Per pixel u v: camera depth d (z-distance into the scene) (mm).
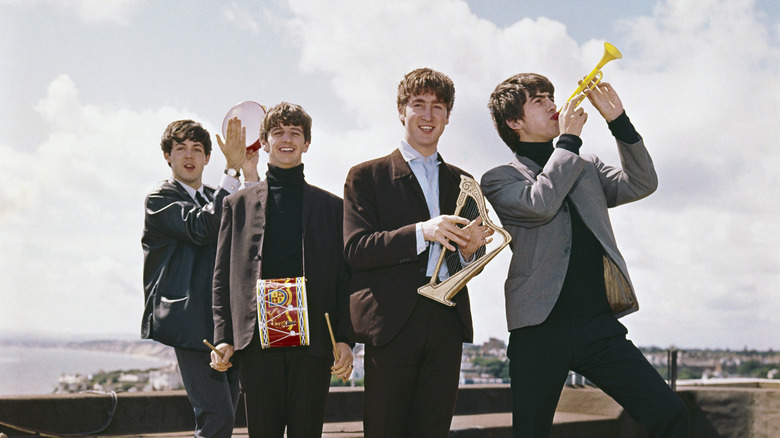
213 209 3430
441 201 2844
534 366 2777
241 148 3539
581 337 2758
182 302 3414
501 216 2924
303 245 2910
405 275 2727
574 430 4805
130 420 4379
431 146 2869
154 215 3533
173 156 3750
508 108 2996
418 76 2854
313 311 2871
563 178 2729
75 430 4234
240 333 2857
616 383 2742
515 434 2809
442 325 2730
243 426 4598
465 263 2760
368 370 2762
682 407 2664
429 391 2740
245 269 2912
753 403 5121
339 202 3055
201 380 3387
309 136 3080
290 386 2873
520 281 2822
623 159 2904
